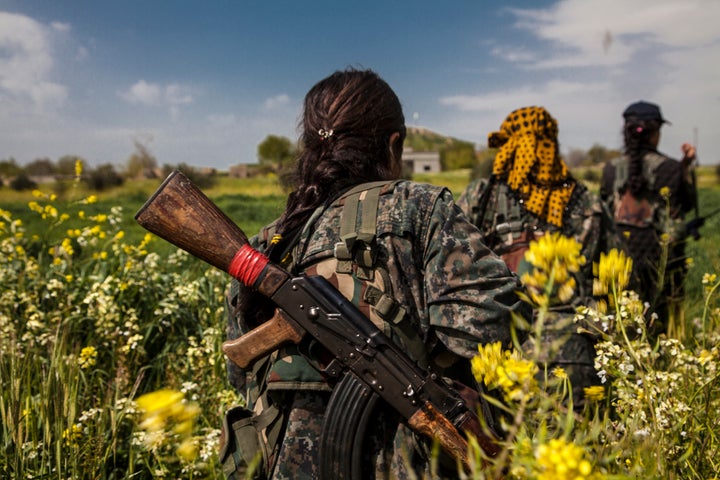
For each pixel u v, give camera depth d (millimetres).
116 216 4266
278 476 1427
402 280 1445
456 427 1352
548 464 891
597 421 1134
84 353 2791
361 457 1373
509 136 3207
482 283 1402
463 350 1381
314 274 1483
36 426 2428
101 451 2352
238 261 1465
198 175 59062
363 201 1497
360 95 1618
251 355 1458
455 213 1475
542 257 1017
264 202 36000
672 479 1269
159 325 3686
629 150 4305
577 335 2568
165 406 1165
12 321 3486
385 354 1377
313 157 1639
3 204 41875
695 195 4344
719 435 1485
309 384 1430
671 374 1688
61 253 4211
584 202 3043
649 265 4039
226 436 1531
